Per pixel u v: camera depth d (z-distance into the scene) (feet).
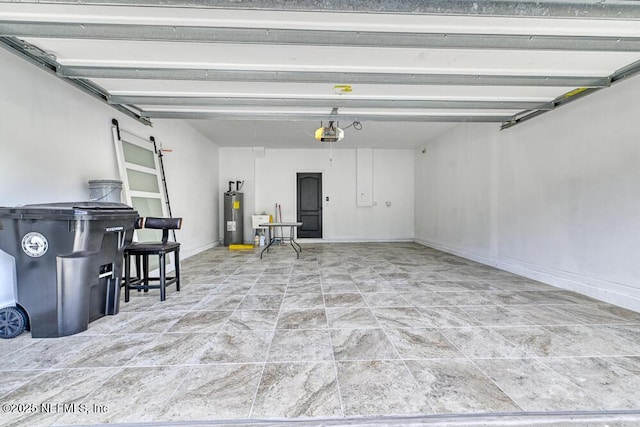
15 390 5.15
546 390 5.13
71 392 5.10
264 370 5.79
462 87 10.56
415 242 27.02
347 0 5.67
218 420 4.46
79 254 7.36
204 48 7.85
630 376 5.54
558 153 11.84
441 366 5.91
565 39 7.27
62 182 9.41
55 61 8.36
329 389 5.18
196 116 13.41
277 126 19.42
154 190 14.44
